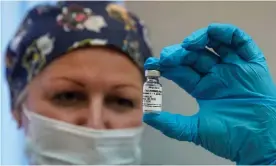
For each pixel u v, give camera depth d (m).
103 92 1.12
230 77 0.86
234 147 0.84
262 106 0.84
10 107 1.19
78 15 1.12
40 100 1.13
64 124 1.11
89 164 1.11
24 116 1.16
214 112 0.86
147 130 1.21
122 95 1.13
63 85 1.11
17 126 1.18
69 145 1.11
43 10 1.13
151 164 1.20
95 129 1.10
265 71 0.86
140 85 1.15
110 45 1.11
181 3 1.23
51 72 1.11
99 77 1.11
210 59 0.87
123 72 1.13
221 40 0.85
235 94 0.86
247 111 0.85
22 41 1.11
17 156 1.16
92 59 1.11
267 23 1.18
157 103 0.78
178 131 0.82
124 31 1.13
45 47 1.10
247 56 0.86
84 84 1.11
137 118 1.15
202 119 0.85
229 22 1.20
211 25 0.83
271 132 0.83
